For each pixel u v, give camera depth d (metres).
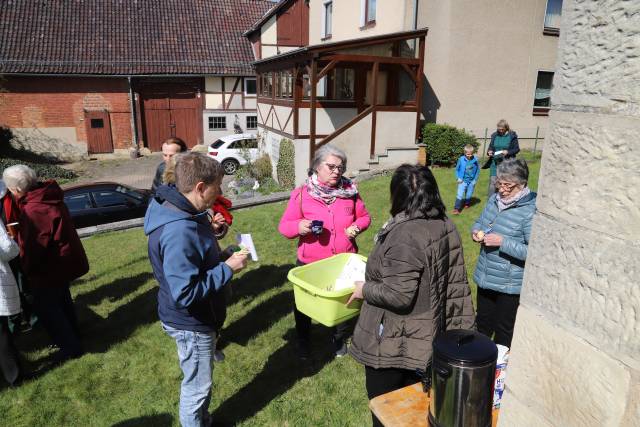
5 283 3.21
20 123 20.69
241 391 3.38
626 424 1.09
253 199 9.95
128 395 3.40
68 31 21.92
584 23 1.13
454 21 12.74
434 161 12.86
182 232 2.26
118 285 5.55
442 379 1.72
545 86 14.59
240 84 23.30
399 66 13.30
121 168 19.92
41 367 3.79
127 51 22.12
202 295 2.28
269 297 4.88
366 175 11.59
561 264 1.23
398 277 2.07
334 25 16.59
